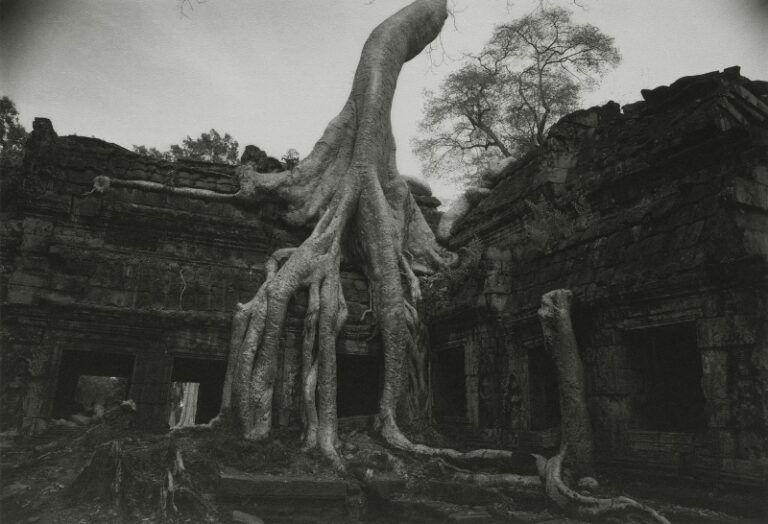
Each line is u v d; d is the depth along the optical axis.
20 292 12.38
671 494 7.14
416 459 10.48
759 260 6.52
